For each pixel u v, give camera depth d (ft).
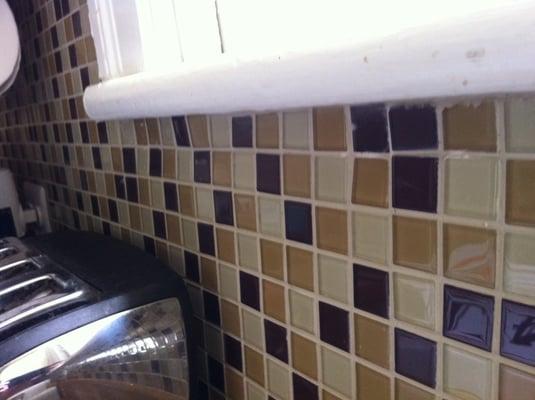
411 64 0.86
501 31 0.74
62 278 1.64
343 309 1.26
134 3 1.85
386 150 1.09
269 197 1.44
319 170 1.26
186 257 1.90
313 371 1.40
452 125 0.96
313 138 1.26
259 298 1.56
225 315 1.74
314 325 1.37
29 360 1.27
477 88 0.80
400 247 1.09
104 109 1.94
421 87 0.87
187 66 1.46
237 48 1.47
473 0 0.85
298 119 1.30
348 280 1.24
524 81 0.74
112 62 1.98
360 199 1.16
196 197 1.77
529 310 0.90
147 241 2.16
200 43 1.66
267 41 1.34
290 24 1.27
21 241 2.10
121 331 1.44
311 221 1.31
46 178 3.31
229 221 1.62
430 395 1.09
